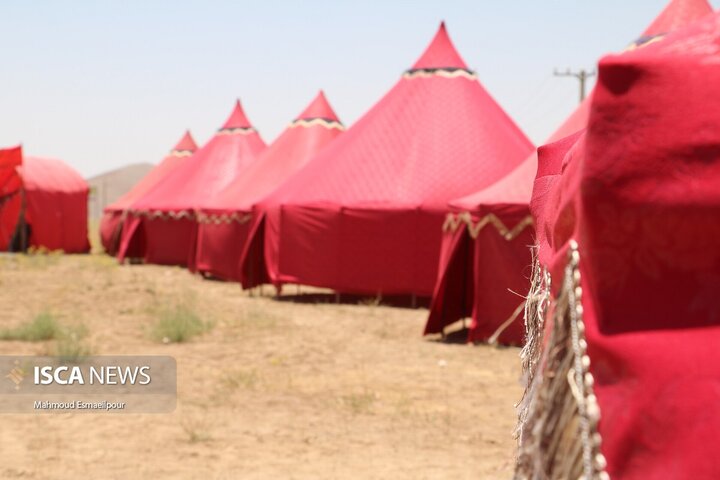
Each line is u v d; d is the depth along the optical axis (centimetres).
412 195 3538
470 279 2970
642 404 308
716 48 327
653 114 324
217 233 4819
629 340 321
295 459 1405
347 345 2612
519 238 2589
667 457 298
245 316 3225
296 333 2834
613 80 332
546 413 356
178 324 2742
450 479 1297
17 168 6781
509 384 2050
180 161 7562
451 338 2791
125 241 6178
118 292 3916
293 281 3731
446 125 3781
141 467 1349
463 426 1638
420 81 3972
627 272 328
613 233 329
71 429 1593
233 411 1744
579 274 350
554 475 346
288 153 4909
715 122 316
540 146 508
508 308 2602
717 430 290
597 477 318
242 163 5916
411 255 3531
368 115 4053
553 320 374
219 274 4831
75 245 7250
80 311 3291
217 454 1431
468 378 2117
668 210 318
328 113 5131
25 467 1339
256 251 4094
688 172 318
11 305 3422
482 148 3712
